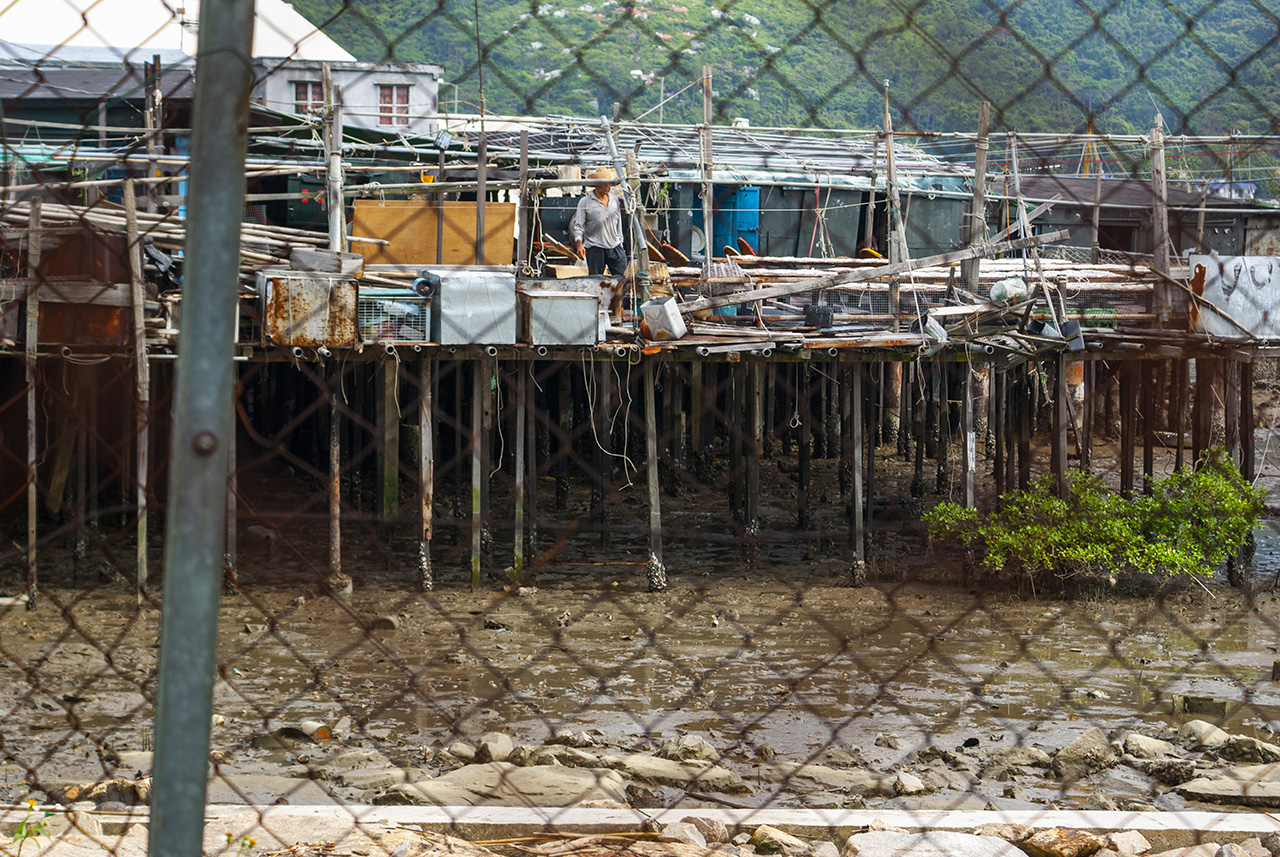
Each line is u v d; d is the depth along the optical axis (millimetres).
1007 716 11641
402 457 23766
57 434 17531
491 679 12750
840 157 26516
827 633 15227
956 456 28781
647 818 5590
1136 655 14156
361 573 18266
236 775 8359
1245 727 11383
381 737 10484
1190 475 17641
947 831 5645
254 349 16312
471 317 16562
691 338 17703
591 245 19219
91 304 13664
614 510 23547
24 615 14516
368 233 18000
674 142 24703
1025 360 18812
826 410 29516
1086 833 5496
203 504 2107
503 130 23188
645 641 14750
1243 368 20188
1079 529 17297
